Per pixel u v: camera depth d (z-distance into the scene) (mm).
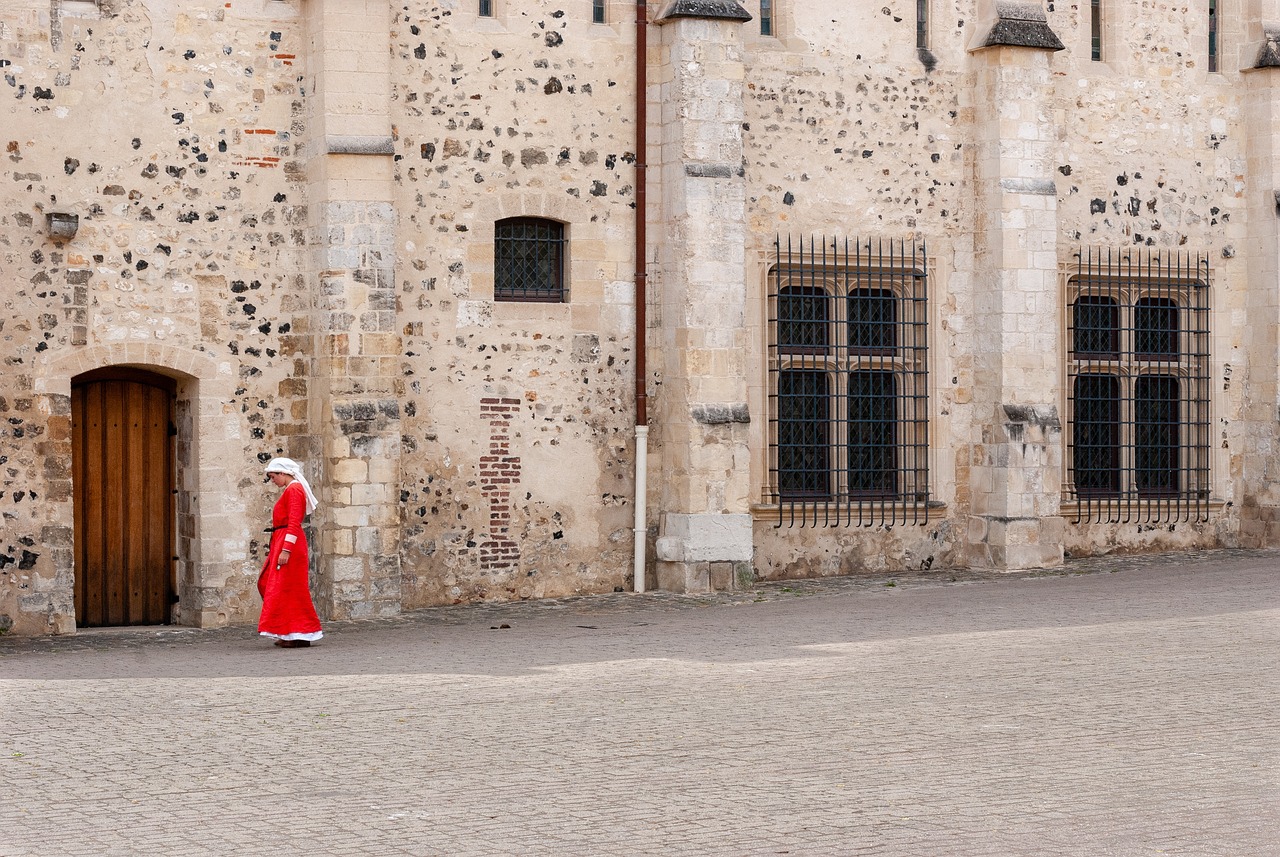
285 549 14789
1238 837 7723
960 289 20375
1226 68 22062
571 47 18344
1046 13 20766
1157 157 21609
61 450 16047
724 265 18422
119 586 16891
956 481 20359
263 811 8414
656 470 18766
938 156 20281
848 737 10172
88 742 10211
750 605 17375
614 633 15320
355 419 16578
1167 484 21859
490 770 9352
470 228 17812
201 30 16672
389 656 14023
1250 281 21969
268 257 16938
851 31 19844
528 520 18094
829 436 19781
